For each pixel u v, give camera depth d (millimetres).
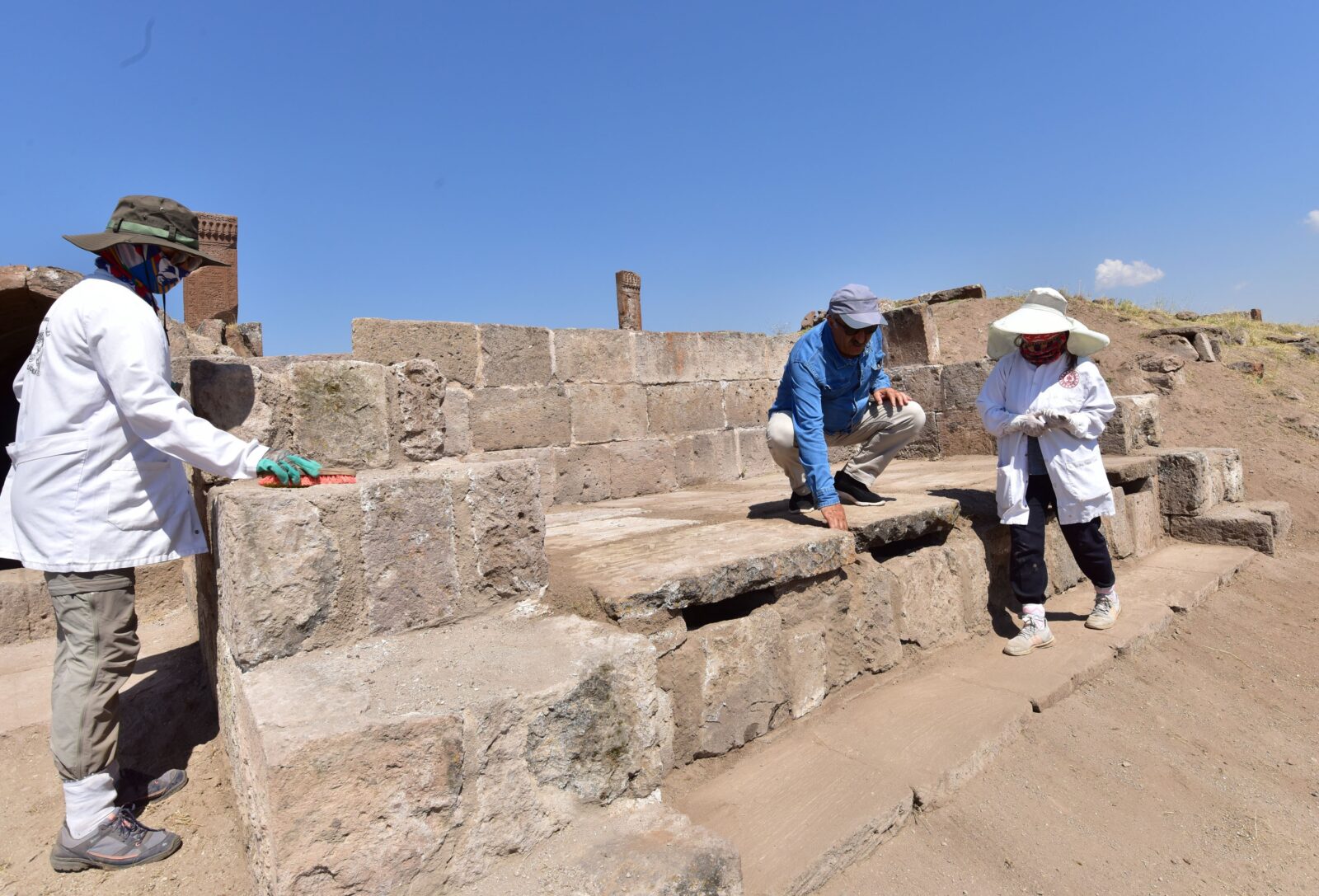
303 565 2203
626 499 6422
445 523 2477
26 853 2408
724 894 1965
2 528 2379
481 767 1935
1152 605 4703
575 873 1926
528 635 2451
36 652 4293
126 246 2400
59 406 2234
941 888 2379
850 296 3451
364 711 1870
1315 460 7504
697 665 2764
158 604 4559
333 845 1739
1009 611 4559
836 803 2559
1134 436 6605
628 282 13695
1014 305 10688
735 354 7582
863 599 3568
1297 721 3727
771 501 5094
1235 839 2793
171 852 2348
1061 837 2672
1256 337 11039
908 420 4023
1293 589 5355
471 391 5699
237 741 2195
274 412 2660
